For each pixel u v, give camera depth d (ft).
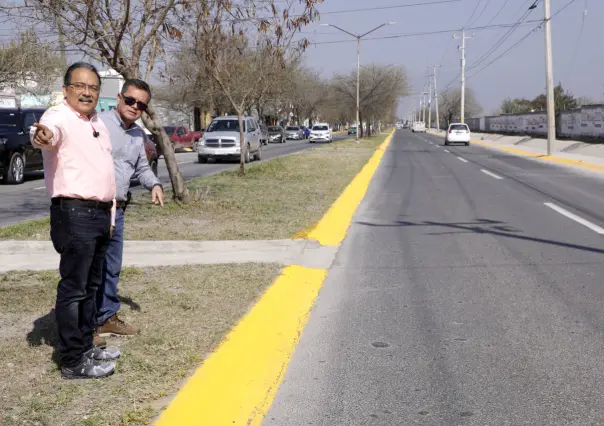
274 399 13.75
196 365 14.67
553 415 12.94
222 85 61.11
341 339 17.57
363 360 15.98
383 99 257.75
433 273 25.02
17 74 78.59
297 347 16.98
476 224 36.70
